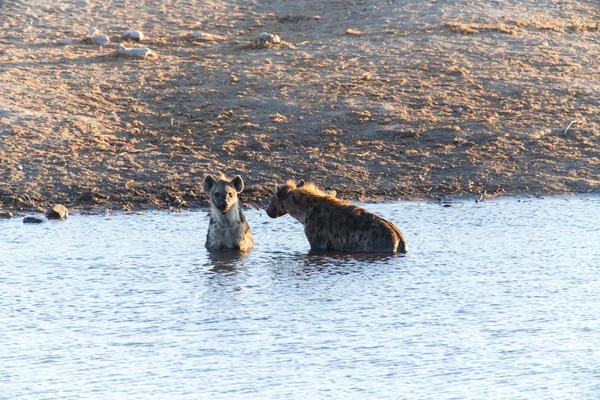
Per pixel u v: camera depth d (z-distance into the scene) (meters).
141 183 51.62
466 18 82.06
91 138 57.00
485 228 43.16
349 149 56.78
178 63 71.62
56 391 24.00
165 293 32.69
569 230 42.56
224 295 32.34
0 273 35.44
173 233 42.91
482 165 54.84
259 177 53.12
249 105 63.03
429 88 65.94
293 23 83.62
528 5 86.31
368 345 27.12
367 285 33.44
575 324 28.94
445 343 27.28
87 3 85.44
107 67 70.25
